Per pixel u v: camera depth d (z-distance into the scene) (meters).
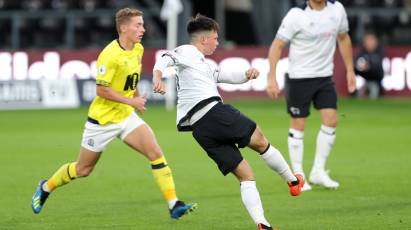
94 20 69.81
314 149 36.81
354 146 37.38
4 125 47.97
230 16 73.12
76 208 23.67
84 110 57.81
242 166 19.27
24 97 59.41
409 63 62.06
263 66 62.59
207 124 19.30
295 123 26.94
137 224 21.41
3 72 60.41
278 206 23.64
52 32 70.00
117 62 21.09
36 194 22.27
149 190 26.66
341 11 26.44
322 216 22.08
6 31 70.69
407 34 70.38
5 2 69.38
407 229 20.27
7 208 23.75
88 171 22.06
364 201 24.22
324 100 26.67
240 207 23.64
